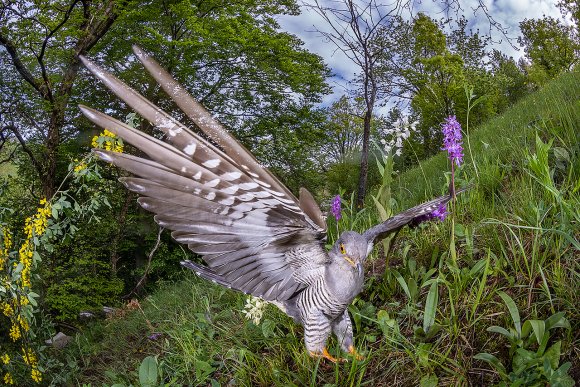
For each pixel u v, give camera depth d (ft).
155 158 6.65
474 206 14.56
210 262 8.40
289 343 12.10
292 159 69.36
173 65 55.31
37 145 48.11
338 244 9.18
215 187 7.13
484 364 9.44
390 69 52.19
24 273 19.67
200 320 15.03
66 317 41.83
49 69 51.55
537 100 32.04
